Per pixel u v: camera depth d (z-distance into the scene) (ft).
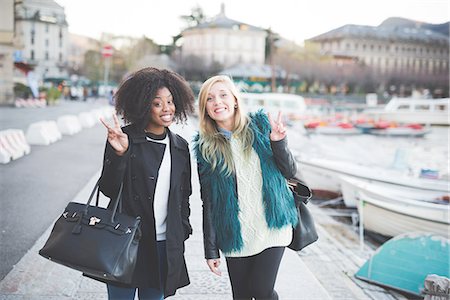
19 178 29.04
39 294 12.46
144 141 8.30
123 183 8.21
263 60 144.56
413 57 124.57
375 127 73.87
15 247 16.48
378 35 125.90
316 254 20.02
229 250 8.74
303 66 139.85
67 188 26.63
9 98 92.73
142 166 8.21
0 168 32.17
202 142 8.82
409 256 16.12
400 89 126.41
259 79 136.05
